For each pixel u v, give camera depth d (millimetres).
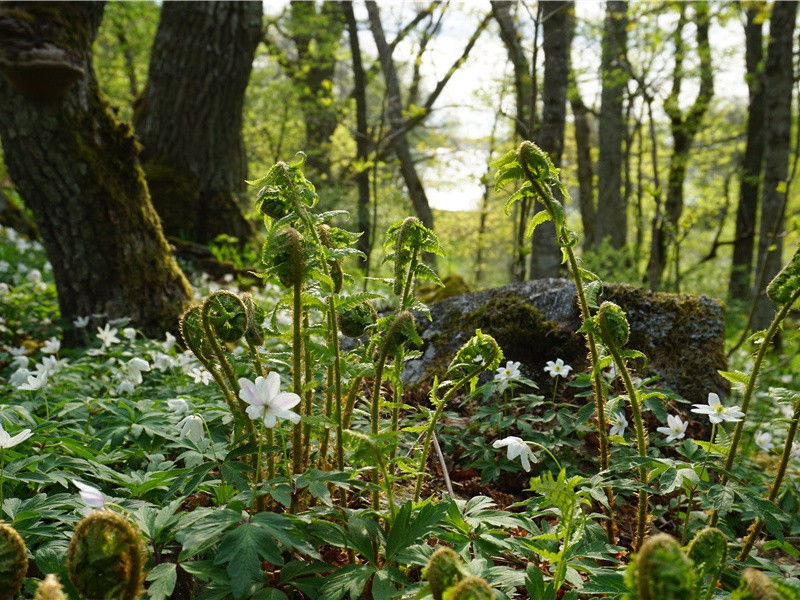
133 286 6008
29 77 5125
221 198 11219
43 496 2396
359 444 2004
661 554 1210
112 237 5906
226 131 11219
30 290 7375
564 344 4551
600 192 15867
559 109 8758
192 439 2459
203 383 4293
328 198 13812
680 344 4461
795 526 2949
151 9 18016
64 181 5652
